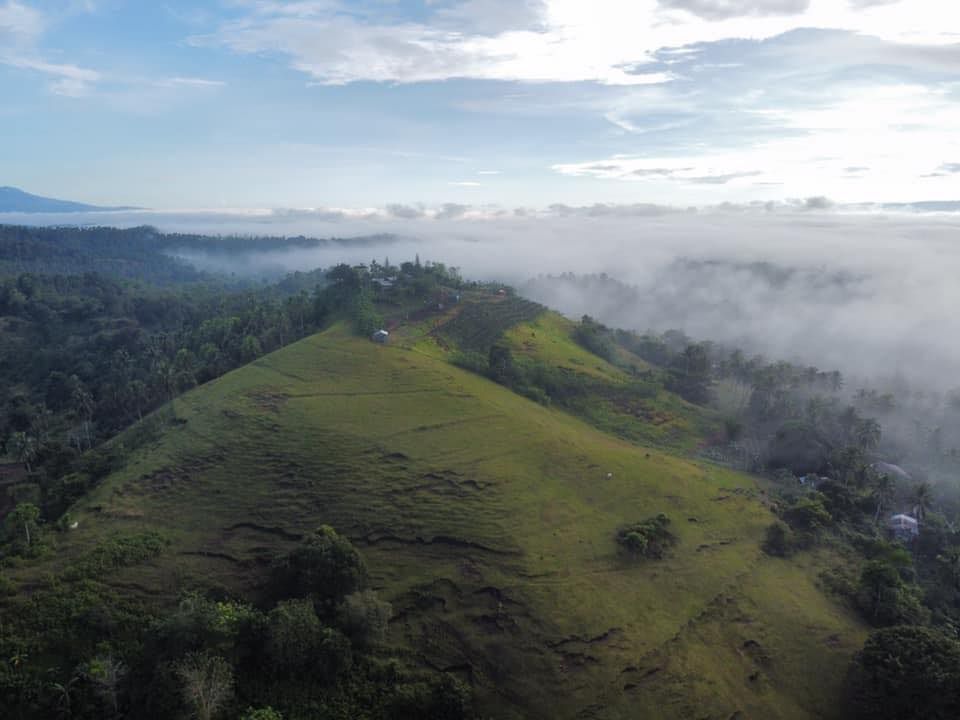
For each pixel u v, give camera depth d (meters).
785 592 82.81
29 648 57.88
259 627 59.97
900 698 63.09
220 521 77.75
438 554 76.31
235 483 84.56
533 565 76.31
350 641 62.62
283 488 84.00
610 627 69.69
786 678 69.44
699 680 66.19
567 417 143.25
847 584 85.25
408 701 58.47
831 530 101.81
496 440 104.12
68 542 71.75
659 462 114.12
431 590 71.25
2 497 102.00
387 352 140.25
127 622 61.97
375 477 87.50
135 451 95.94
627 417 151.12
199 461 89.00
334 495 83.31
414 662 63.69
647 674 65.62
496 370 148.25
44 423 150.25
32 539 72.06
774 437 144.88
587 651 66.31
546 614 69.62
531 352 177.62
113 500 80.56
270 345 162.75
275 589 68.06
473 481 89.94
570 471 99.62
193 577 68.88
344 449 93.00
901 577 91.06
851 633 76.62
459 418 109.81
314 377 122.75
